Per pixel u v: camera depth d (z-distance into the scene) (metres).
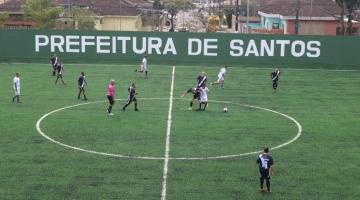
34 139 25.27
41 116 29.89
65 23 65.31
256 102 35.16
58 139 25.33
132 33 51.91
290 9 73.62
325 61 51.75
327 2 76.69
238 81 43.12
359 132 27.86
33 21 65.25
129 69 48.16
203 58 52.19
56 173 20.61
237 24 88.81
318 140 26.14
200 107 32.47
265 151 18.94
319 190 19.39
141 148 24.09
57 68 41.00
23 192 18.64
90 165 21.62
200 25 112.25
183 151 23.78
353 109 33.66
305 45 51.59
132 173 20.78
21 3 71.50
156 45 52.16
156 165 21.80
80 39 52.12
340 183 20.16
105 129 27.28
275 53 51.81
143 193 18.73
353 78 45.91
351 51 51.41
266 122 29.62
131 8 73.69
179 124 28.62
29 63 50.44
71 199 18.08
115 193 18.69
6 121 28.62
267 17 82.69
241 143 25.27
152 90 38.41
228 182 20.02
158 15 88.38
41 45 52.19
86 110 31.59
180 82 41.97
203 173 20.95
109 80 42.09
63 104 33.12
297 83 42.88
